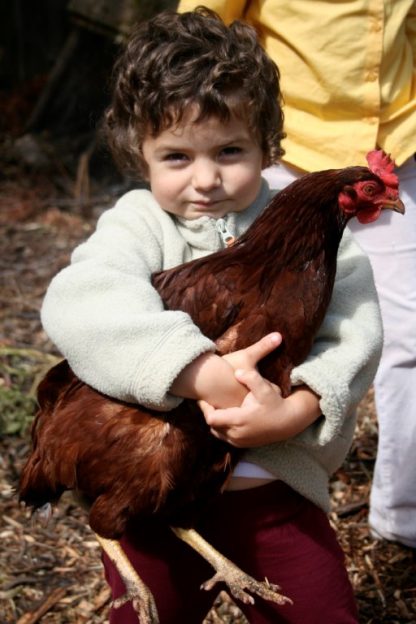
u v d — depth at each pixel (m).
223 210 2.39
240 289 2.20
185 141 2.29
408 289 3.30
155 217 2.45
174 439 2.15
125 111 2.43
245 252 2.22
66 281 2.27
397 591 3.47
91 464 2.18
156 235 2.43
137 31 2.46
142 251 2.38
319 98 3.18
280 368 2.19
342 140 3.17
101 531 2.18
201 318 2.21
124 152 2.51
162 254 2.42
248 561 2.42
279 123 2.50
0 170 8.14
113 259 2.30
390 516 3.61
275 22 3.19
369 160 2.32
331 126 3.21
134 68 2.32
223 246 2.43
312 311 2.18
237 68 2.27
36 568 3.62
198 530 2.42
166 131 2.29
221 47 2.33
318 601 2.41
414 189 3.28
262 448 2.33
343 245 2.54
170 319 2.12
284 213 2.20
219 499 2.38
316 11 3.12
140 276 2.29
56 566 3.63
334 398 2.20
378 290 3.33
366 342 2.34
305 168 3.19
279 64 3.23
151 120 2.30
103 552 2.52
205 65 2.26
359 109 3.17
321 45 3.13
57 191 7.88
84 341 2.17
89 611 3.40
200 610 2.55
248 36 2.45
